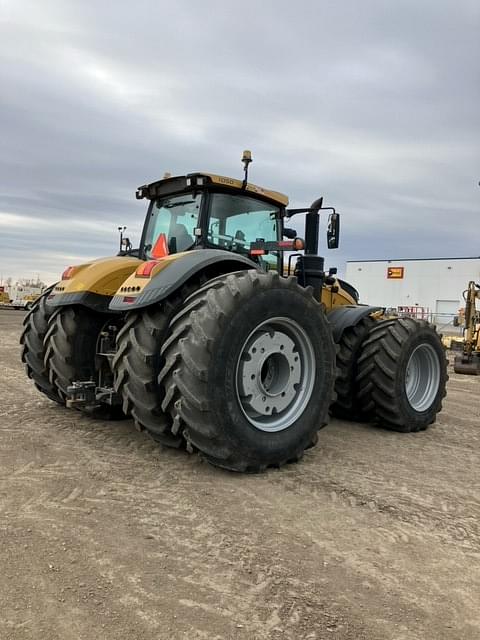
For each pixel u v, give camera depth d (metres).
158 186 4.87
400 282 42.75
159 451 3.95
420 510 3.13
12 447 3.89
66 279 4.61
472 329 12.25
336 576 2.33
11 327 19.75
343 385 5.20
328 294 5.85
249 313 3.48
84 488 3.17
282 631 1.92
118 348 3.71
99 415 4.79
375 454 4.31
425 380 5.52
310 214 5.23
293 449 3.77
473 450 4.61
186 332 3.36
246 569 2.34
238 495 3.19
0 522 2.66
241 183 4.55
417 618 2.05
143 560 2.36
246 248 4.76
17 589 2.09
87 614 1.96
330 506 3.11
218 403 3.33
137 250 5.36
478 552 2.63
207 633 1.89
